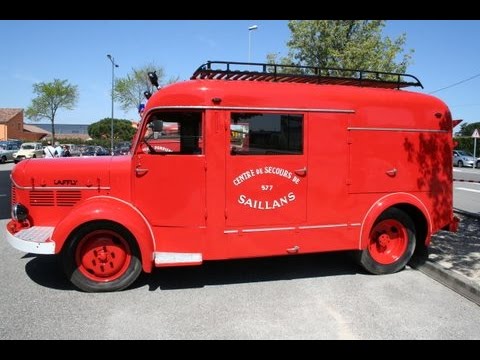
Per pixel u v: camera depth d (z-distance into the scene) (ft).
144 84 114.93
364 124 18.11
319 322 13.91
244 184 16.70
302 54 63.82
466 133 194.70
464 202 43.73
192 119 16.43
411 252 19.19
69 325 13.56
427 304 15.46
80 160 17.80
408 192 19.03
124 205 16.52
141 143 16.42
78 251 16.19
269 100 16.80
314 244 17.71
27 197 17.31
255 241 16.98
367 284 17.57
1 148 127.44
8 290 16.56
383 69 59.82
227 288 16.98
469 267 18.78
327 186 17.71
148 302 15.46
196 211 16.47
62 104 186.70
